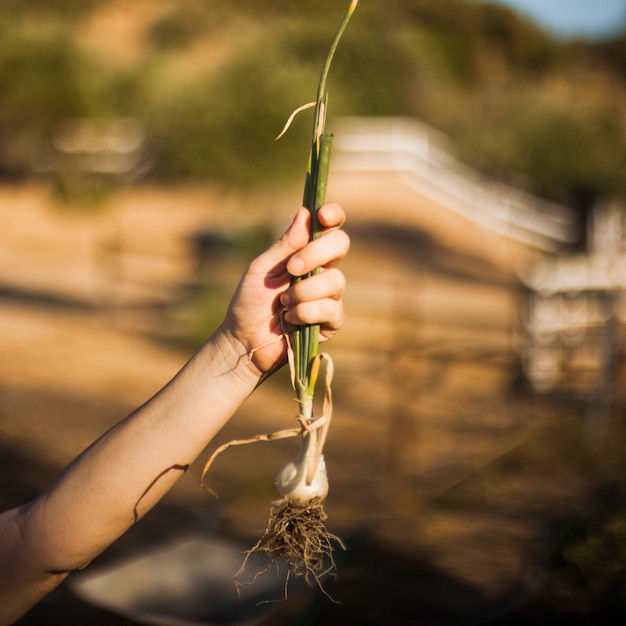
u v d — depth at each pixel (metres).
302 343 1.20
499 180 23.41
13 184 22.02
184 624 2.15
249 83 14.91
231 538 4.04
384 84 29.20
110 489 1.20
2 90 21.53
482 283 17.53
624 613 3.15
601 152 22.52
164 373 9.27
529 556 4.18
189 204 21.30
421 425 7.41
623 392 7.90
